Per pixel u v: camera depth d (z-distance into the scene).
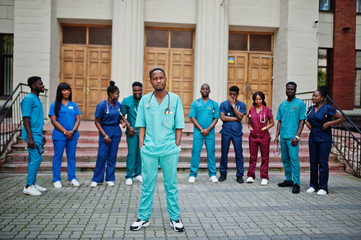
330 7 11.28
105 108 5.64
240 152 6.16
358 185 6.08
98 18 10.22
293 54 10.26
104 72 10.71
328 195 5.32
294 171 5.51
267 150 5.98
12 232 3.52
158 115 3.67
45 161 7.03
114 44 10.00
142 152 3.69
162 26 10.69
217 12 10.15
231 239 3.45
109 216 4.12
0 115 10.59
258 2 10.69
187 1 10.42
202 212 4.37
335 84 11.15
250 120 6.14
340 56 11.16
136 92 5.85
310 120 5.49
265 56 11.15
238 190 5.59
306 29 10.31
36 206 4.48
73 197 4.98
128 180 5.88
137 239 3.40
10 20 10.45
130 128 5.75
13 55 9.92
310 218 4.15
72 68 10.66
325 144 5.36
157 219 4.06
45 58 9.73
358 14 11.34
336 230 3.73
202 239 3.44
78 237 3.42
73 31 10.66
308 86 10.31
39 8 9.72
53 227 3.70
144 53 10.73
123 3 9.96
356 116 11.24
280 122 5.97
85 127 8.66
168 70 10.84
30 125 5.03
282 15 10.57
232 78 11.08
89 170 6.87
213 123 6.11
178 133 3.82
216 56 10.14
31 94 5.13
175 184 3.71
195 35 10.54
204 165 7.10
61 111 5.57
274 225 3.88
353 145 7.05
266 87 11.21
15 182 5.90
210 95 10.13
